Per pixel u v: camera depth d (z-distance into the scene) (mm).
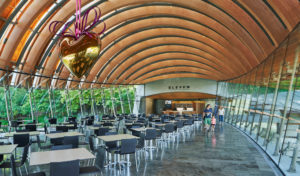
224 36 19391
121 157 9836
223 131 19453
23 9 14633
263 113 12375
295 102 7008
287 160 7121
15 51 17016
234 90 28297
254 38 13734
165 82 44531
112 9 18562
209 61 34469
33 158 5578
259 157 9805
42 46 18000
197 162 9008
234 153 10609
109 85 36500
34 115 20047
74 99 28422
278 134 9016
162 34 27156
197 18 19688
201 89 42531
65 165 4945
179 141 14117
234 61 23719
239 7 13188
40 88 21438
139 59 35250
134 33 27484
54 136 9461
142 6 20641
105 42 24625
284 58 9125
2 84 15734
